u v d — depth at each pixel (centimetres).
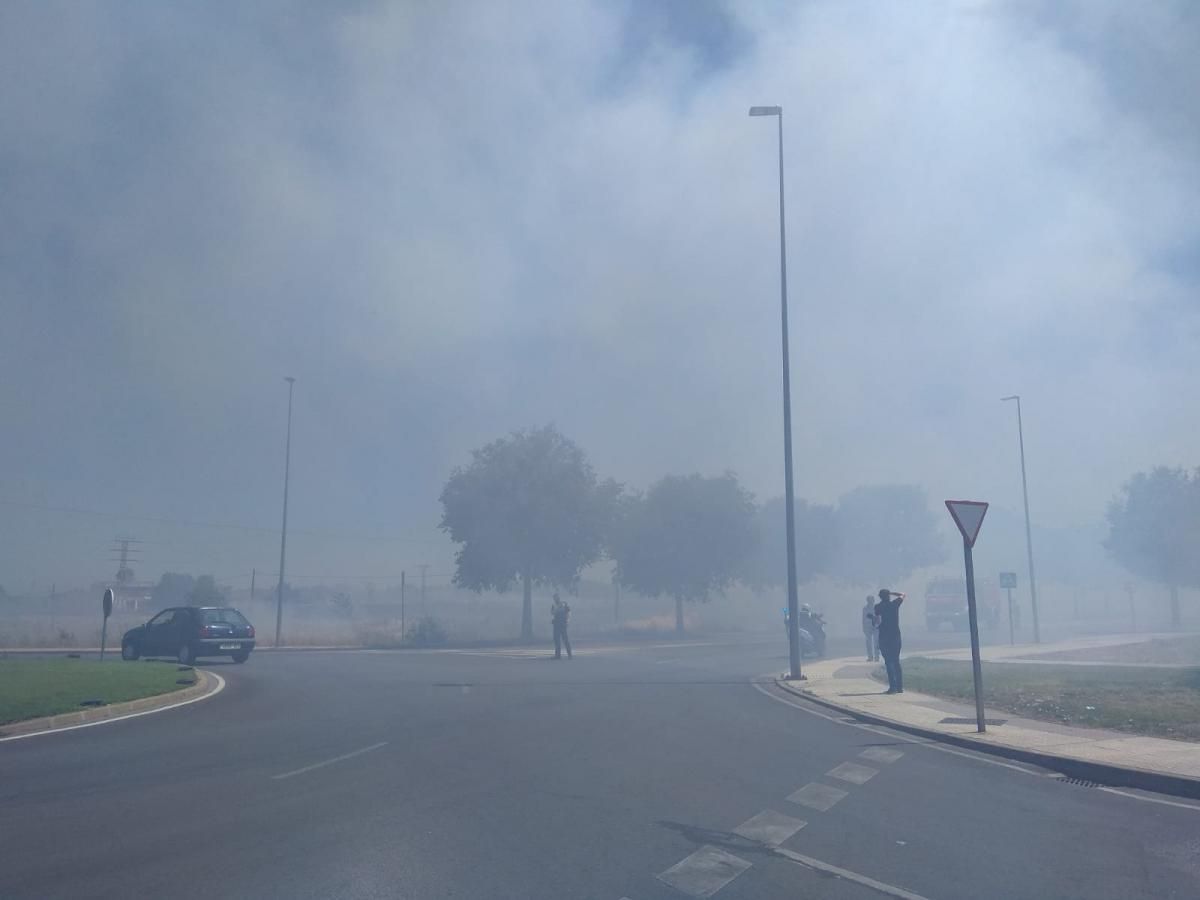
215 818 996
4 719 1598
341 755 1355
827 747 1461
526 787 1149
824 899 764
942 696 2127
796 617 2555
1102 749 1377
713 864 848
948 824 993
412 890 772
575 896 763
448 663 3203
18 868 824
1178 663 2964
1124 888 794
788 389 2648
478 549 5406
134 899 747
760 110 2720
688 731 1605
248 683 2441
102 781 1177
